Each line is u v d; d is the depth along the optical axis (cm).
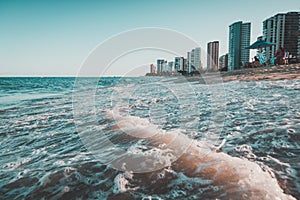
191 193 190
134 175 230
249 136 318
